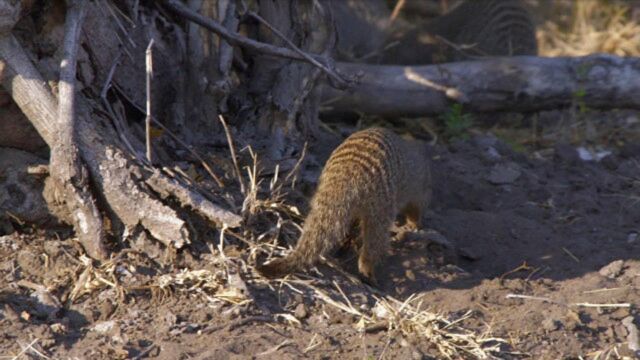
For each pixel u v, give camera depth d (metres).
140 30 10.09
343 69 14.07
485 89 14.08
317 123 12.43
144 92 10.03
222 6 10.78
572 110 14.32
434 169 12.37
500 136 14.69
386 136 9.70
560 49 17.64
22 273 8.50
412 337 7.96
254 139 10.90
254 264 8.69
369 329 8.06
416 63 16.53
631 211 11.45
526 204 11.65
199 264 8.59
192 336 7.82
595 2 18.23
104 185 8.59
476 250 10.26
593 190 12.12
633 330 8.27
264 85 11.30
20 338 7.67
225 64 10.68
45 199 9.02
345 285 8.83
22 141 9.09
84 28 9.33
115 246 8.82
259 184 9.63
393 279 9.24
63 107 8.57
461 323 8.34
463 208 11.74
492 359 7.78
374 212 9.02
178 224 8.51
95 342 7.70
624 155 13.44
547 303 8.75
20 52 8.68
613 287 9.13
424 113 14.38
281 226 9.22
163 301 8.24
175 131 10.44
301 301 8.41
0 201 9.00
